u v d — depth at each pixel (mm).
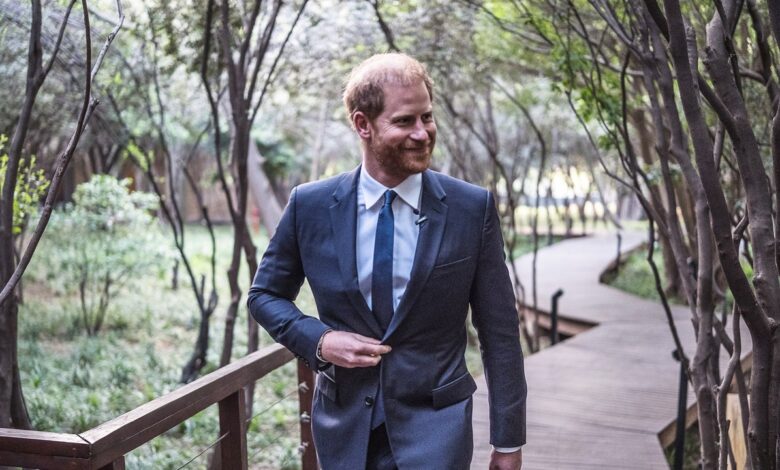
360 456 2225
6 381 3918
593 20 5781
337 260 2221
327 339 2193
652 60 3039
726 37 2469
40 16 3225
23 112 3322
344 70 7742
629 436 5176
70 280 11555
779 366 2416
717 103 2424
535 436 5172
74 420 6512
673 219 3473
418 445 2176
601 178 24891
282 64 7508
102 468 2268
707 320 3303
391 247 2199
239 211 6039
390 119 2074
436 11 7434
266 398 7934
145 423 2426
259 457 6246
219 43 5988
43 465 2191
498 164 9539
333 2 6855
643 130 8281
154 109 9188
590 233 22594
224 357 6230
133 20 6133
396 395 2203
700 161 2303
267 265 2355
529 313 11000
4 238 3684
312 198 2279
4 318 3902
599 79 4117
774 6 2146
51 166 10531
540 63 8609
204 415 7031
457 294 2211
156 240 10469
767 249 2436
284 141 23266
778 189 2355
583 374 6820
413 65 2113
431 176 2258
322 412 2330
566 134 17922
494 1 6992
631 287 13570
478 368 9133
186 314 11570
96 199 9898
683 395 5070
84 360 8578
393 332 2178
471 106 12039
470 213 2234
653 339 8328
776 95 2623
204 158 23500
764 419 2447
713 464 3387
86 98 2469
